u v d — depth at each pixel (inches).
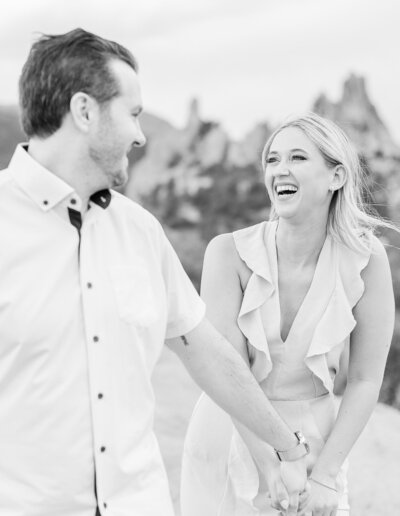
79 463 94.7
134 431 98.1
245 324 129.6
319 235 129.5
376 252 131.3
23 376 93.5
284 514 127.4
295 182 126.0
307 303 128.9
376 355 132.7
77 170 95.2
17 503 93.3
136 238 101.2
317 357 128.3
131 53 97.3
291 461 119.8
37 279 93.5
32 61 94.6
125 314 96.7
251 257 130.3
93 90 93.5
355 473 201.0
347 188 128.5
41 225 94.7
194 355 109.3
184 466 138.5
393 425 228.2
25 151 95.3
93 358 94.7
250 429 116.0
